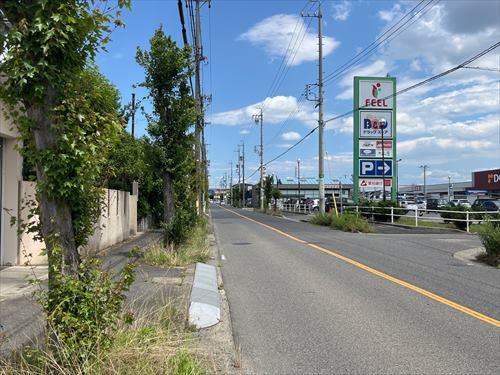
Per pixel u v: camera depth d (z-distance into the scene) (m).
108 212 17.92
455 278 11.98
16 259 12.52
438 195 114.44
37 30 3.84
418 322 7.75
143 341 4.83
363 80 43.19
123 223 20.92
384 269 13.34
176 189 17.78
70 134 4.10
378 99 43.22
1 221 12.28
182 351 5.05
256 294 10.03
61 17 3.91
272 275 12.41
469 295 9.89
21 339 5.94
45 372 4.11
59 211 4.20
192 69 16.28
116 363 4.30
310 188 137.38
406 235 24.44
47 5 3.93
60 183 4.09
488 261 14.75
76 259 4.32
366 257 15.88
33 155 4.10
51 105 4.14
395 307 8.79
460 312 8.41
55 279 4.17
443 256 16.30
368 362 5.89
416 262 14.79
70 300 4.18
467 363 5.84
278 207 75.31
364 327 7.46
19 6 3.97
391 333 7.13
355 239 22.23
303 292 10.20
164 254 13.50
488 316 8.13
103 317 4.30
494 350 6.34
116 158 21.53
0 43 3.99
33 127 4.11
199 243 16.61
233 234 25.62
